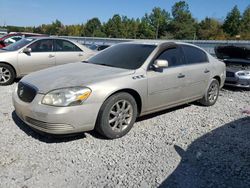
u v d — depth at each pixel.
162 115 5.30
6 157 3.36
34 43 7.94
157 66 4.39
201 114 5.52
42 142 3.81
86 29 92.25
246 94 8.05
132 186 2.94
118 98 3.96
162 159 3.54
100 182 2.99
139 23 88.56
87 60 5.18
